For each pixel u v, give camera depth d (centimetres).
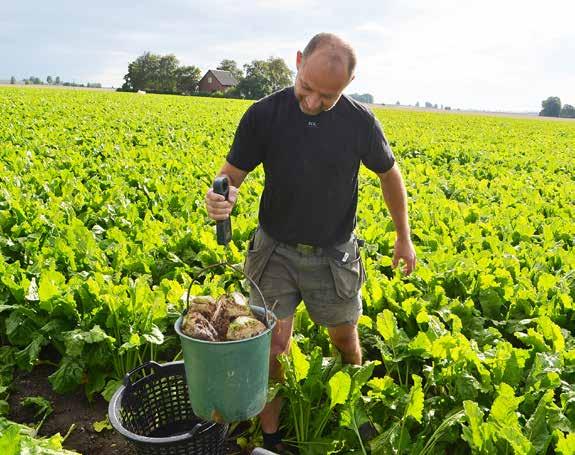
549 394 391
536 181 1459
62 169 1221
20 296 533
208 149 1731
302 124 350
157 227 771
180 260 686
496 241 794
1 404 466
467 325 575
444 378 442
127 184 1089
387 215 956
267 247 381
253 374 316
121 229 825
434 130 3169
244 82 11656
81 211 907
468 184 1311
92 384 491
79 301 529
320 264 378
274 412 410
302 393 405
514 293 631
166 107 3819
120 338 498
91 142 1695
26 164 1209
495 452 354
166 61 14275
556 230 906
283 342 395
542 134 3538
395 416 416
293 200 363
